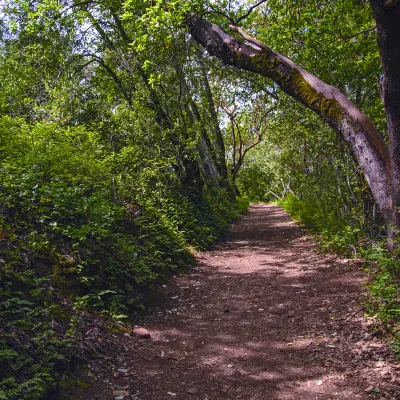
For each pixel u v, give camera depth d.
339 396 3.96
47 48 13.45
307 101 7.92
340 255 10.11
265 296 7.46
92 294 5.71
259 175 52.06
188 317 6.43
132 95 13.67
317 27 11.23
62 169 8.45
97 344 4.78
